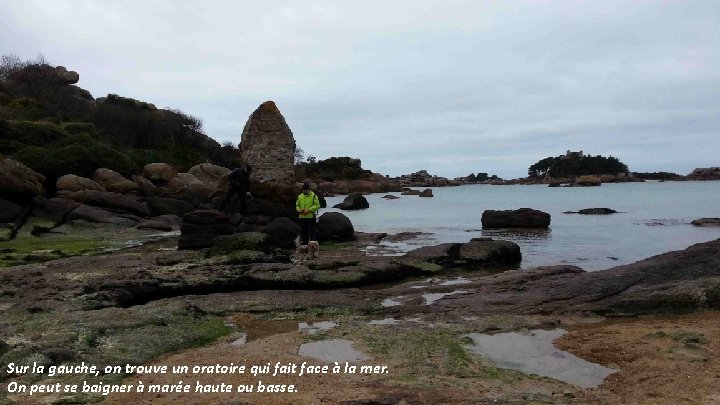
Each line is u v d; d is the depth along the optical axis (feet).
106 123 223.10
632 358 26.53
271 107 100.68
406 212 184.24
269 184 94.94
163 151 228.22
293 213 92.38
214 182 177.06
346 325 33.58
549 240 91.61
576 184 474.49
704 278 39.01
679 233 101.50
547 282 43.55
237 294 42.34
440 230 113.19
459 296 41.57
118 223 101.76
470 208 207.92
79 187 119.03
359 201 205.67
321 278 47.26
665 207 193.47
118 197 111.75
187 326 32.50
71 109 223.92
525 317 34.40
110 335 29.60
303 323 35.17
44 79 228.43
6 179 89.81
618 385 23.26
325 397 21.67
